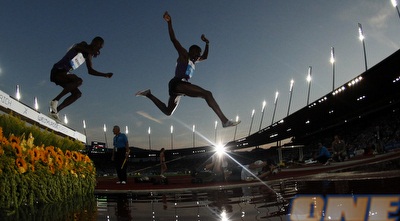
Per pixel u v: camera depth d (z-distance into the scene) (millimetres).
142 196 5504
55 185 4328
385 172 6555
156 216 3049
